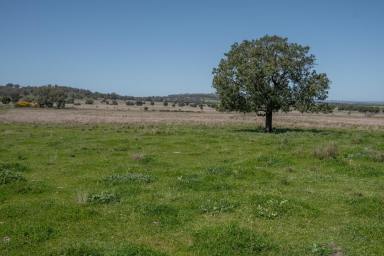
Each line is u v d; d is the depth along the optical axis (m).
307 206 12.49
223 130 44.59
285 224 11.09
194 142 29.91
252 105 42.00
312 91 41.53
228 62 43.16
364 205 12.52
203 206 12.38
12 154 24.33
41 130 43.16
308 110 42.81
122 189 14.62
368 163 19.92
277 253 9.19
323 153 21.11
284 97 41.44
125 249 9.06
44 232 10.40
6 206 12.55
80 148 26.39
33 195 14.30
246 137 33.06
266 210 11.88
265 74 40.69
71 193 14.56
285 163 20.05
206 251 9.24
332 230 10.66
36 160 21.97
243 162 20.45
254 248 9.34
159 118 77.69
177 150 25.83
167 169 18.88
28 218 11.52
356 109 160.25
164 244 9.80
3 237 10.20
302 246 9.57
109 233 10.50
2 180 15.41
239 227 10.35
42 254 9.12
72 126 50.31
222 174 17.27
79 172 18.42
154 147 27.22
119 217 11.66
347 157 21.28
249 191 14.36
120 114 94.56
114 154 23.97
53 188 15.26
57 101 137.12
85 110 116.38
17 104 131.38
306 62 42.88
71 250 9.07
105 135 36.31
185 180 15.70
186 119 74.69
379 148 24.64
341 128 51.72
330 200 13.38
